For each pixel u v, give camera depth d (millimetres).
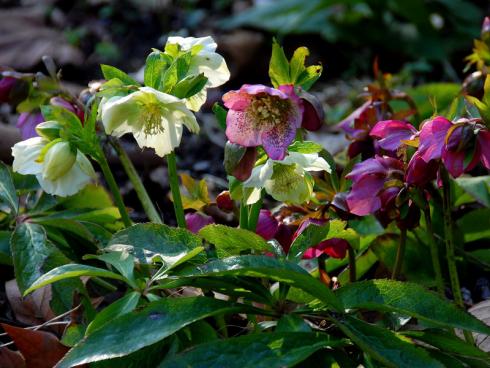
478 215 981
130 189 1210
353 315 775
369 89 1011
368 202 807
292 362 710
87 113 845
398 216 821
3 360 812
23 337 793
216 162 1337
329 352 758
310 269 944
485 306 890
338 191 857
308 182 792
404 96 1014
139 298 764
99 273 761
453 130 758
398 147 817
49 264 858
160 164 1266
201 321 775
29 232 870
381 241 953
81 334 798
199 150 1371
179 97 782
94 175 832
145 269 835
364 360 764
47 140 833
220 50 1790
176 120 782
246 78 1790
